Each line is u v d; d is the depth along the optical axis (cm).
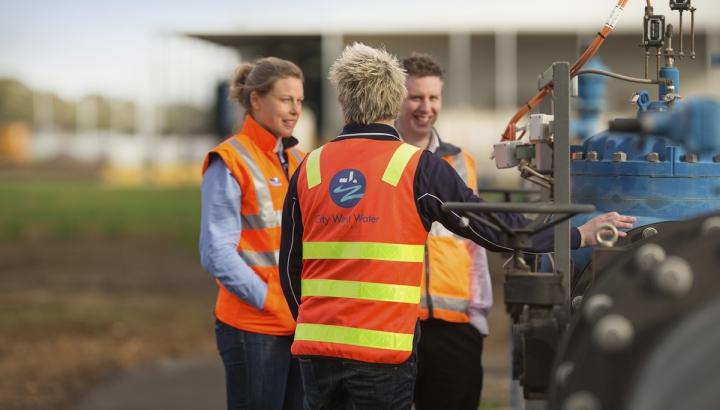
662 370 477
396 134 819
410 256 785
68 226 5219
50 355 2188
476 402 1077
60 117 14800
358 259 780
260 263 992
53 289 3183
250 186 990
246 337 988
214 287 3262
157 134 9688
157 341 2369
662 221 756
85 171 11806
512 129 896
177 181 9669
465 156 1112
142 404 1752
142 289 3200
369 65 815
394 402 782
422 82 1080
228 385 1012
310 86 5838
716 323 475
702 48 4291
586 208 667
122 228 5119
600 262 636
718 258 507
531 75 5684
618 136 824
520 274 706
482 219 725
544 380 696
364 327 772
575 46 5622
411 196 784
